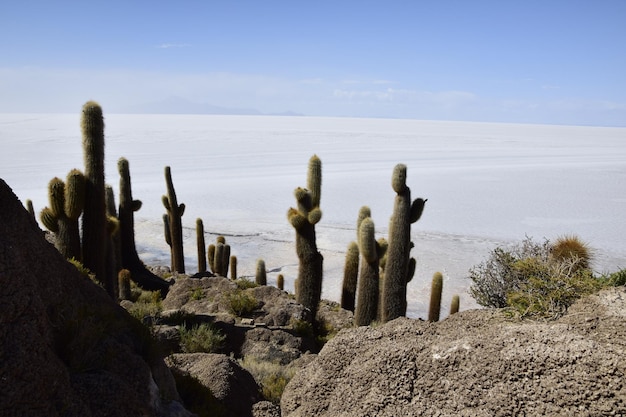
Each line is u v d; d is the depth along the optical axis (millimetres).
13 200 4098
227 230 44656
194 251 36906
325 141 175125
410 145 166750
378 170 94625
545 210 56656
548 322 5188
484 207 58125
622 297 5039
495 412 3867
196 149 138500
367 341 5059
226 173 88938
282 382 6828
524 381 3906
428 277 30562
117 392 3473
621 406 3535
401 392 4312
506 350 4121
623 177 87188
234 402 5730
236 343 10289
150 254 35656
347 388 4652
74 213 10203
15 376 2871
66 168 90250
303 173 90062
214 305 12562
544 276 6535
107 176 81688
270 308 12469
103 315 4332
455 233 44750
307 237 13180
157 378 4406
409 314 23891
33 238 4133
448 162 112812
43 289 3982
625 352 3762
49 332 3400
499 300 10992
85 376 3479
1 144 143375
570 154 140625
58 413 3041
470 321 5617
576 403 3664
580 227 48000
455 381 4164
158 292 14391
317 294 13406
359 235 11758
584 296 5938
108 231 11531
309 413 4836
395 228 11320
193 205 57656
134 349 4332
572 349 3883
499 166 104312
